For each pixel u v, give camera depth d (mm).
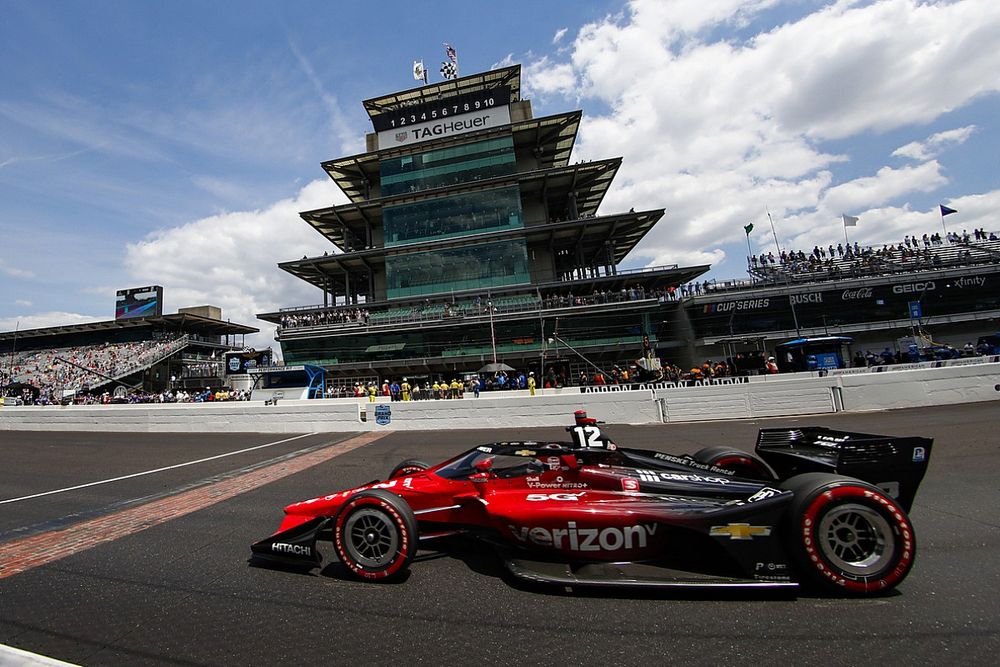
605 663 2580
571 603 3311
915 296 35281
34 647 2912
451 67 51688
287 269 47000
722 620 2992
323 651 2799
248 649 2848
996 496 5426
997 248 36156
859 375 14688
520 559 3846
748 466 4832
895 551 3203
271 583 3848
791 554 3338
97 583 3904
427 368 40062
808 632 2812
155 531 5336
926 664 2455
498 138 44938
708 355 36844
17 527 5609
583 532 3705
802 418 13781
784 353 24203
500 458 4555
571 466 4230
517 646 2785
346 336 40719
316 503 4391
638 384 16344
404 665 2621
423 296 41188
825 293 35594
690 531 3484
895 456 3852
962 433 9469
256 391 30344
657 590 3447
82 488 7875
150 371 51344
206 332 64938
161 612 3365
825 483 3355
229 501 6719
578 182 45156
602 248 50594
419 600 3447
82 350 58250
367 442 13117
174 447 12961
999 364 14766
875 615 2984
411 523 3805
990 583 3354
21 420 19109
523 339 38250
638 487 4031
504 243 42188
